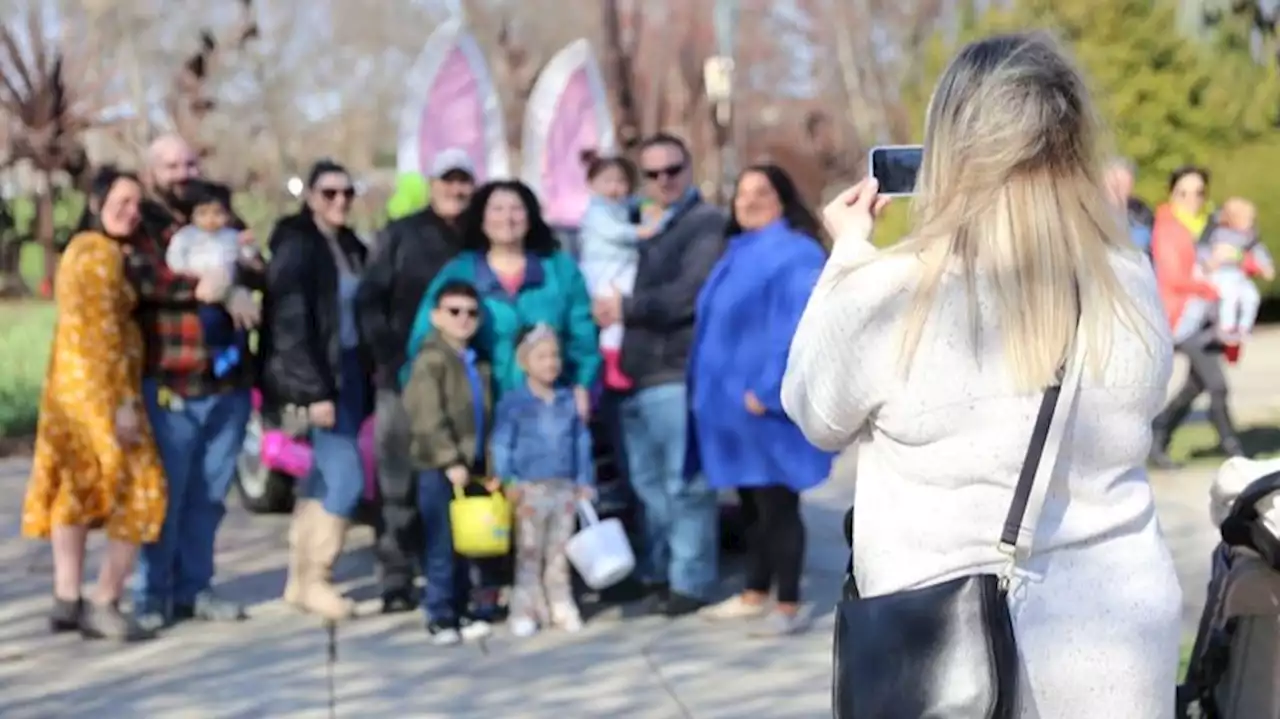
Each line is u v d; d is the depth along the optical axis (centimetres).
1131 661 246
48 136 2728
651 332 705
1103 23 2133
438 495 654
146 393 661
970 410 249
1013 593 247
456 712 562
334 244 695
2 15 2717
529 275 688
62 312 634
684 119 3303
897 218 1878
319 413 675
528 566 678
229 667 622
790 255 641
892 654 245
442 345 657
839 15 3634
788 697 577
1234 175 2125
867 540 260
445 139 1077
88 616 661
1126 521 252
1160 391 256
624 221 803
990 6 2312
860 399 259
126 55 2862
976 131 257
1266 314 2292
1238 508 335
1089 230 255
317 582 708
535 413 670
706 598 721
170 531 677
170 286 659
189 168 675
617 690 589
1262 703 346
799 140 3706
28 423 1251
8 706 570
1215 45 2255
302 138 4019
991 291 251
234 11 3041
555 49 3406
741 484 650
